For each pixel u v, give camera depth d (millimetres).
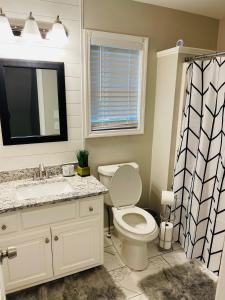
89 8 1994
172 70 2211
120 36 2141
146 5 2201
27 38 1814
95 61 2156
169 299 1766
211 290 1846
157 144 2568
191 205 2104
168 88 2295
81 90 2129
